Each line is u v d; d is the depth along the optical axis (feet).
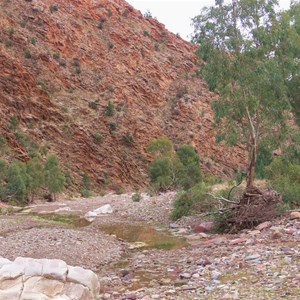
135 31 333.21
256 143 58.95
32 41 267.59
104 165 236.22
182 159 192.24
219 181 93.56
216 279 30.83
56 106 244.22
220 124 62.23
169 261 41.11
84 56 292.40
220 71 59.06
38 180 165.17
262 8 59.57
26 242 51.55
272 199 55.52
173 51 344.28
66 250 47.55
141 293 29.12
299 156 65.62
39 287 23.61
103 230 64.95
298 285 26.20
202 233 55.42
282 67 60.18
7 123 215.51
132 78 297.74
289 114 67.67
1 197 147.33
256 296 24.97
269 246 40.06
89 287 24.72
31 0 293.84
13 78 233.14
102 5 335.88
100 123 253.44
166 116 285.84
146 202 93.76
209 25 59.57
